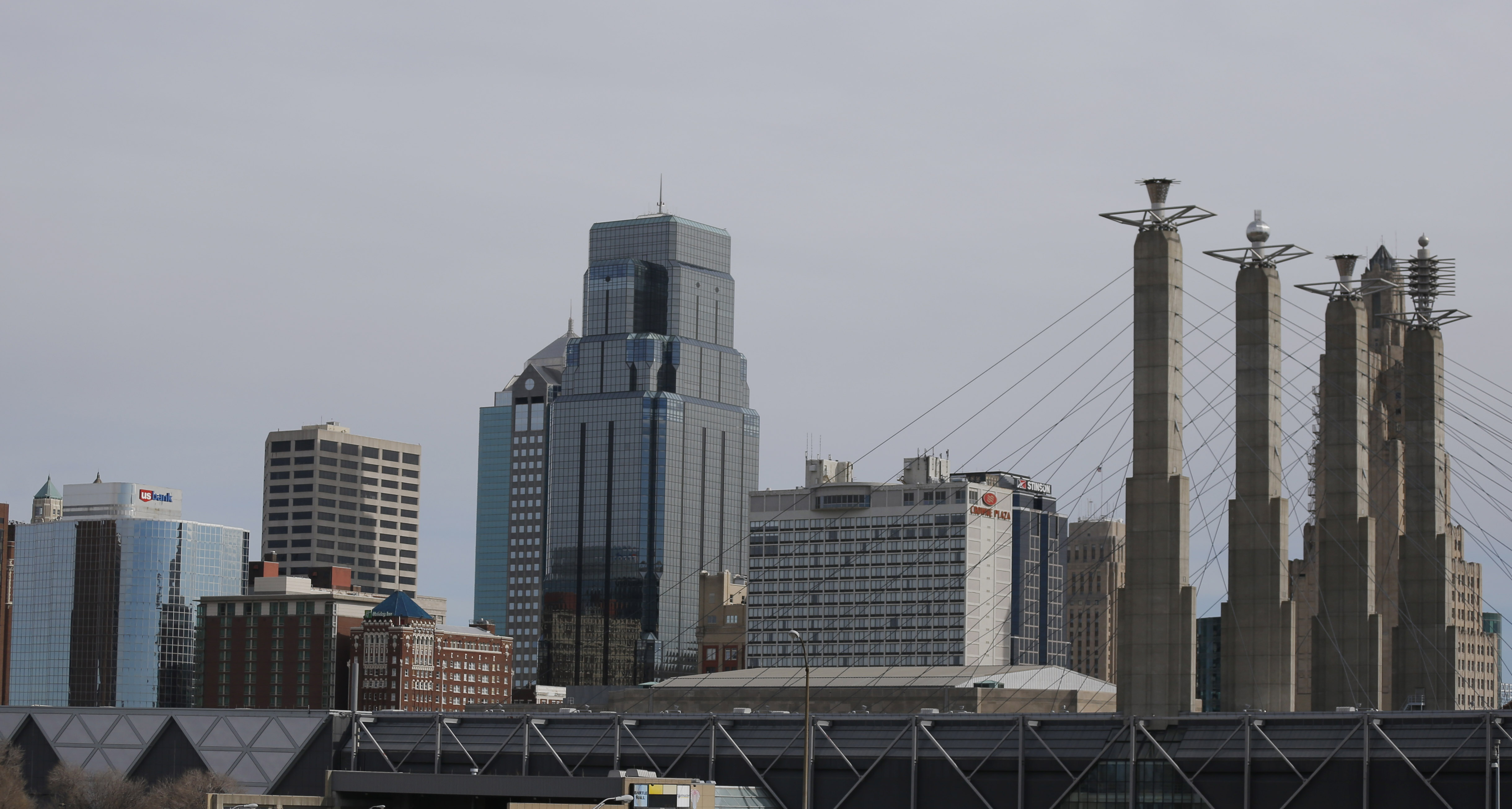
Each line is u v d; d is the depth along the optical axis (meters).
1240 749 175.25
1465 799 164.12
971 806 187.38
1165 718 180.38
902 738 191.50
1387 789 167.88
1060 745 185.25
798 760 195.75
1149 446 189.88
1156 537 188.00
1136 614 187.62
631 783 180.75
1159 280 192.25
